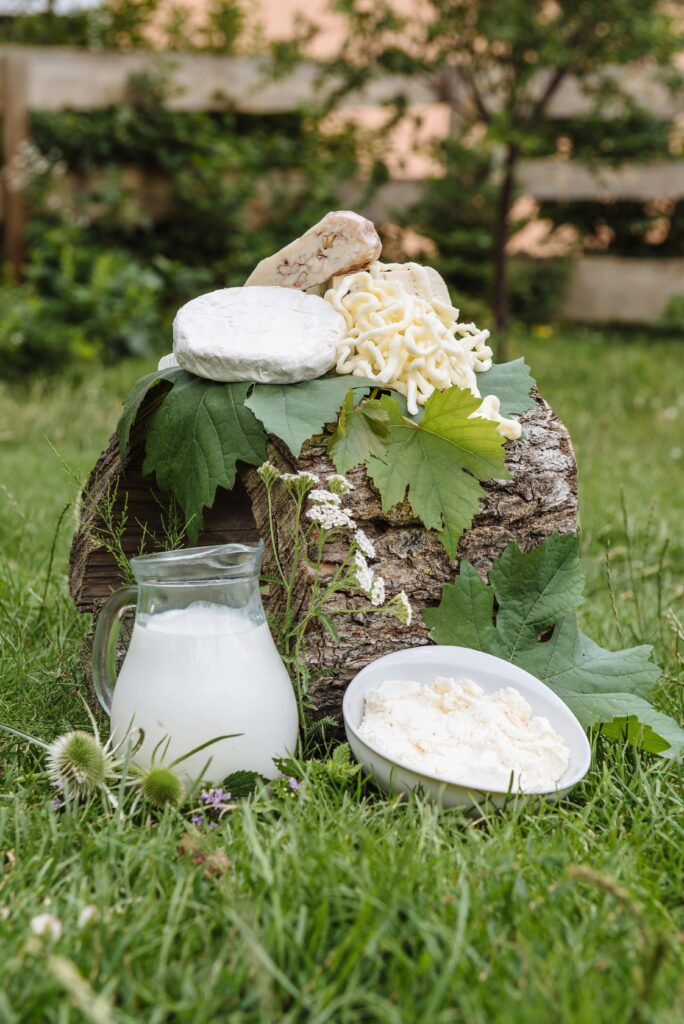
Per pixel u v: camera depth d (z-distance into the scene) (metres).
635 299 8.84
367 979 1.22
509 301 8.98
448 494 1.90
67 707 2.04
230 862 1.41
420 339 1.97
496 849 1.47
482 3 5.92
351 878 1.37
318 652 1.88
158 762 1.62
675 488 4.41
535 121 6.47
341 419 1.85
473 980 1.20
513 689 1.82
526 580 1.99
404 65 6.30
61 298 6.69
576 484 2.06
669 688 2.21
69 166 7.64
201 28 8.70
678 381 6.76
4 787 1.69
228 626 1.65
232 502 2.15
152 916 1.30
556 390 6.50
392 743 1.68
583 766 1.68
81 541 2.16
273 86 7.93
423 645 1.95
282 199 8.05
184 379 1.95
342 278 2.07
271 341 1.90
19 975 1.18
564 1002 1.12
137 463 2.06
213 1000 1.15
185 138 7.78
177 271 7.56
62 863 1.41
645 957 1.19
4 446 4.87
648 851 1.59
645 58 6.31
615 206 9.22
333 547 1.88
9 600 2.63
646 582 3.14
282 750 1.69
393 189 8.55
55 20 8.64
